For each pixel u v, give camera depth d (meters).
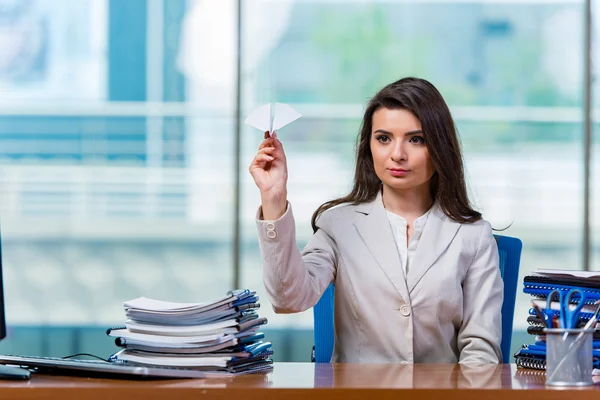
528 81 5.08
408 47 5.11
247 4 5.16
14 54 5.24
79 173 5.26
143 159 5.25
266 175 2.07
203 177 5.22
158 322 2.00
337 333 2.49
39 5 5.24
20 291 5.27
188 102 5.21
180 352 1.94
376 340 2.40
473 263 2.46
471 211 2.50
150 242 5.26
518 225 5.06
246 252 5.20
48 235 5.27
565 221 5.07
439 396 1.66
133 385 1.68
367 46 5.12
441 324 2.40
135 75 5.23
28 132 5.26
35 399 1.66
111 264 5.27
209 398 1.66
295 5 5.15
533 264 5.06
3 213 5.26
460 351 2.42
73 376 1.84
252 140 5.18
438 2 5.11
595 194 5.06
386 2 5.12
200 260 5.22
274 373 1.94
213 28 5.18
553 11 5.08
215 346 1.92
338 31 5.14
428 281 2.38
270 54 5.16
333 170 5.12
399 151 2.35
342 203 2.62
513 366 2.13
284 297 2.10
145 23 5.23
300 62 5.14
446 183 2.43
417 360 2.40
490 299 2.43
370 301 2.40
